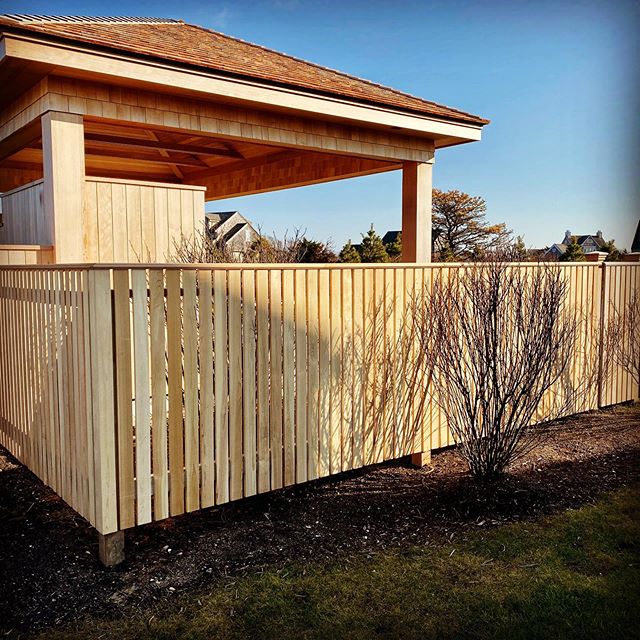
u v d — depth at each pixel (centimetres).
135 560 342
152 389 339
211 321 363
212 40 789
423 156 804
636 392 747
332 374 434
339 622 282
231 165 1116
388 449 479
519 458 510
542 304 480
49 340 390
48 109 512
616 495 439
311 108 640
